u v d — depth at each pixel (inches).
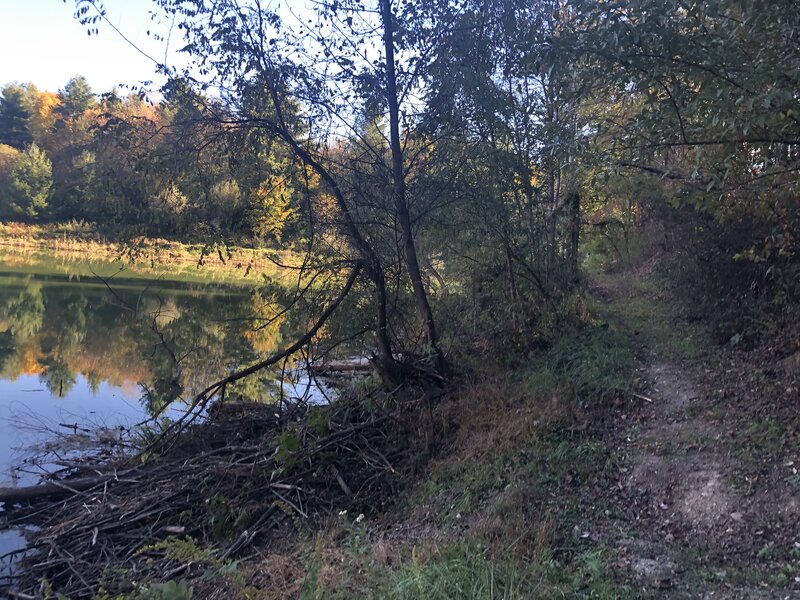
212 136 360.8
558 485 251.3
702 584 173.6
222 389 384.5
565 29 280.2
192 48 342.0
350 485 305.6
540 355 415.5
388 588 162.9
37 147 1555.1
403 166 395.9
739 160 270.5
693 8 231.3
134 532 282.4
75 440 404.5
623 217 693.3
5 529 300.0
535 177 444.8
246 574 216.5
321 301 399.9
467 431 326.0
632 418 306.8
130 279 1349.7
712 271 463.8
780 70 219.5
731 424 276.1
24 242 1576.0
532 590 165.9
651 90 268.2
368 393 383.9
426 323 396.5
